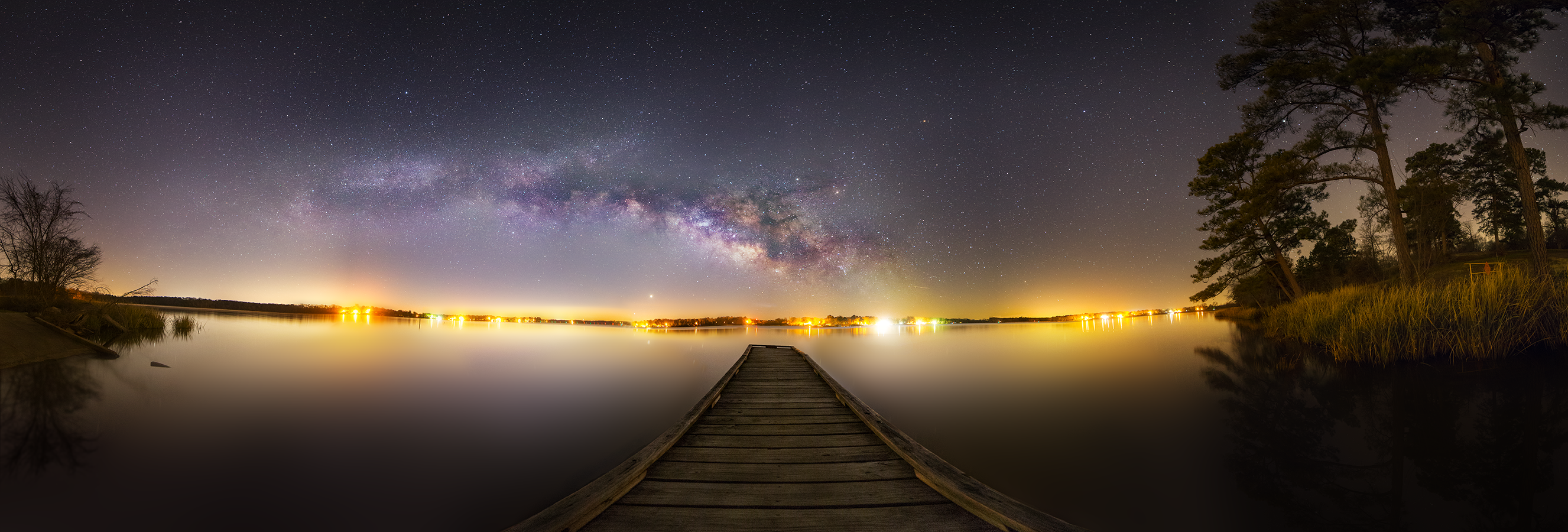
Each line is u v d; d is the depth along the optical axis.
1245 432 9.20
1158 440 9.02
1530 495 5.85
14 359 12.92
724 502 4.21
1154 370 16.75
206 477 7.22
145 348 18.73
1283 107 19.66
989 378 16.45
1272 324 22.50
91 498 6.39
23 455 7.62
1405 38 16.58
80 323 17.50
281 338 27.34
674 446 5.95
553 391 14.84
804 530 3.69
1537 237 14.66
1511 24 13.93
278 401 12.20
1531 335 10.80
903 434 6.13
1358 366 12.62
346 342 27.66
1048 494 6.80
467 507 6.54
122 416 9.74
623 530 3.67
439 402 13.05
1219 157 23.42
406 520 6.12
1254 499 6.34
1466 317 11.36
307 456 8.37
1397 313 12.38
